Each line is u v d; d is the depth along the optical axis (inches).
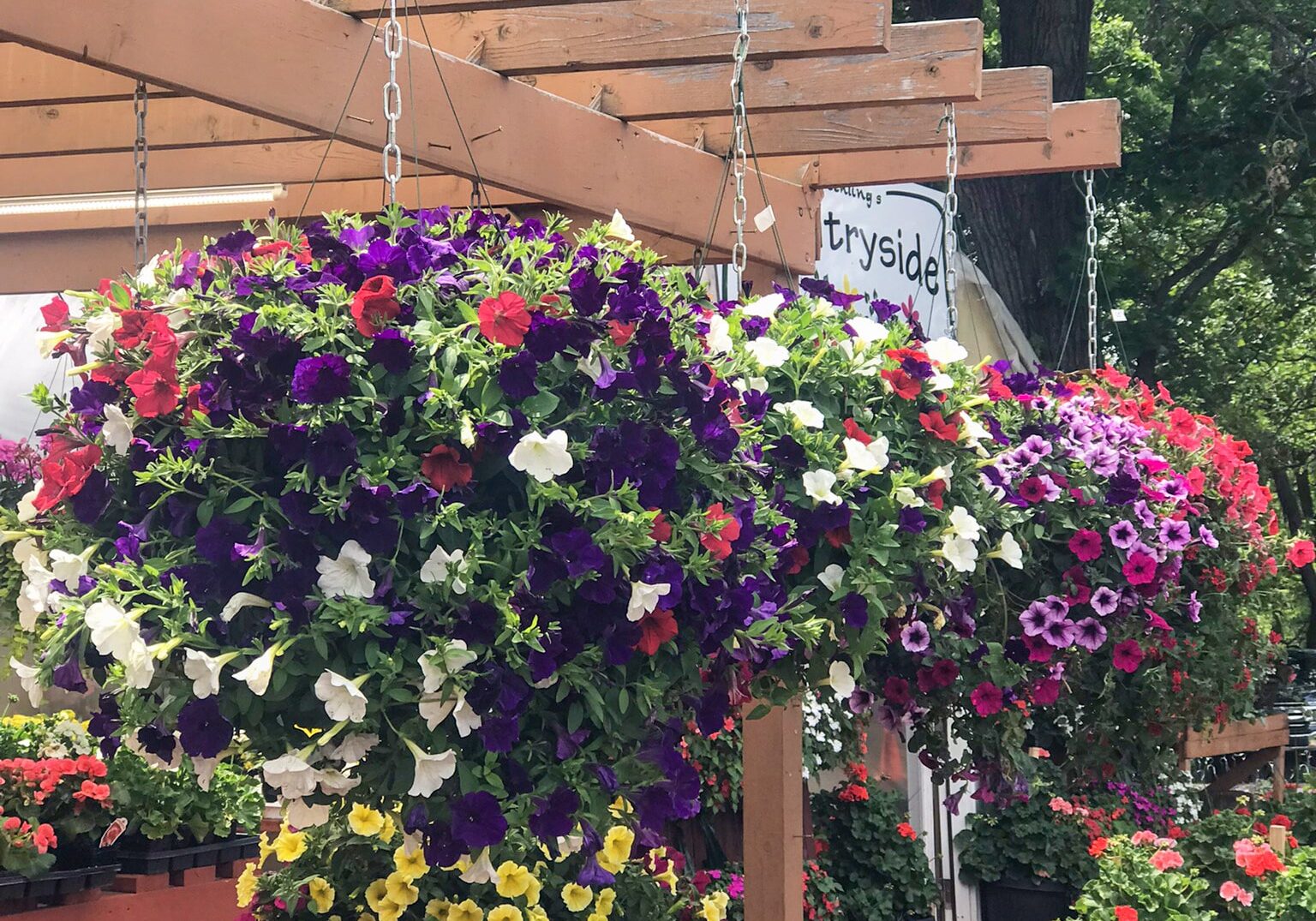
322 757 63.7
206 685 60.5
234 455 66.1
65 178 160.6
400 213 76.4
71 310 77.4
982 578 106.4
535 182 127.8
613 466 67.5
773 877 133.6
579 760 66.5
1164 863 175.0
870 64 130.6
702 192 146.1
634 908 127.0
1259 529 125.5
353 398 63.9
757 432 78.0
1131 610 110.8
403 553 64.2
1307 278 438.6
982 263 361.1
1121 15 435.5
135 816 150.4
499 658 64.4
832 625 87.2
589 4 122.1
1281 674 149.2
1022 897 258.4
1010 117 146.5
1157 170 411.2
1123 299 433.1
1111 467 110.5
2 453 149.6
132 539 65.6
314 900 116.9
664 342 69.2
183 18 101.9
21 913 135.2
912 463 94.4
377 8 111.6
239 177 157.9
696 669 72.6
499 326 65.2
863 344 93.3
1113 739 119.3
